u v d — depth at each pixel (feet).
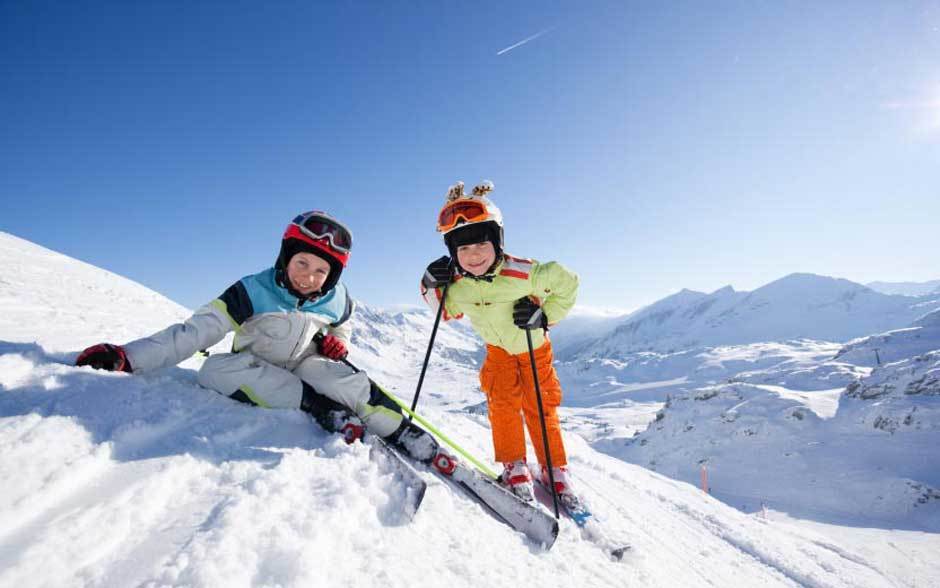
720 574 12.20
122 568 3.39
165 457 4.94
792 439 201.36
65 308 14.84
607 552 8.50
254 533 4.02
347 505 4.84
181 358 7.26
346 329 9.73
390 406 8.09
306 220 8.07
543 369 10.93
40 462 4.19
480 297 10.57
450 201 10.23
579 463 23.15
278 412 7.18
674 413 248.52
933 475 156.04
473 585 4.76
